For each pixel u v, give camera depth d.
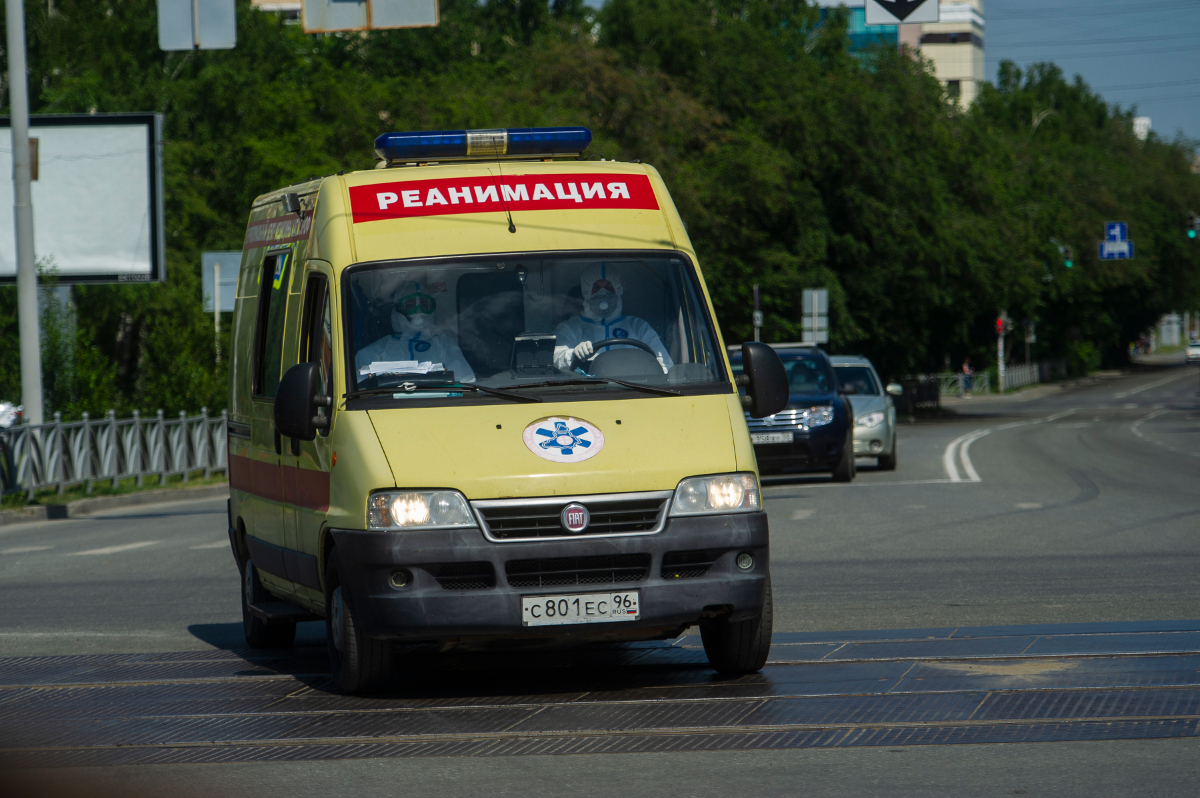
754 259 88.75
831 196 93.44
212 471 55.62
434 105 75.88
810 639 16.80
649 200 15.82
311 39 116.56
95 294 61.19
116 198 55.31
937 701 13.29
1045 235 128.88
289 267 16.50
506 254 15.00
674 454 13.65
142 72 79.81
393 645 14.12
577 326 14.76
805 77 92.56
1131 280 166.25
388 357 14.37
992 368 157.12
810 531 29.42
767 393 14.88
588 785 10.70
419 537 13.16
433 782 10.91
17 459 42.16
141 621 20.19
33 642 18.42
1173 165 191.12
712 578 13.52
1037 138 181.12
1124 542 26.20
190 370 56.62
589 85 81.38
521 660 16.33
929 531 28.89
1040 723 12.33
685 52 90.62
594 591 13.26
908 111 95.19
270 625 17.69
